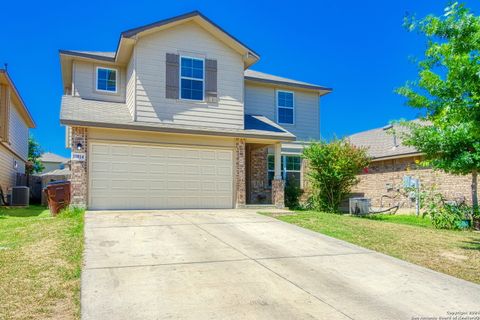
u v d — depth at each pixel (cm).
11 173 2122
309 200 1694
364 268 652
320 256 723
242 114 1499
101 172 1247
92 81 1559
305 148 1684
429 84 781
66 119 1184
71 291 505
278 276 597
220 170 1414
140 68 1363
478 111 713
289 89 1920
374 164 2011
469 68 708
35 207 1816
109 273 584
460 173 796
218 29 1452
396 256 739
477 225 1173
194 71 1445
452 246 845
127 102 1521
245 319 437
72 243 755
